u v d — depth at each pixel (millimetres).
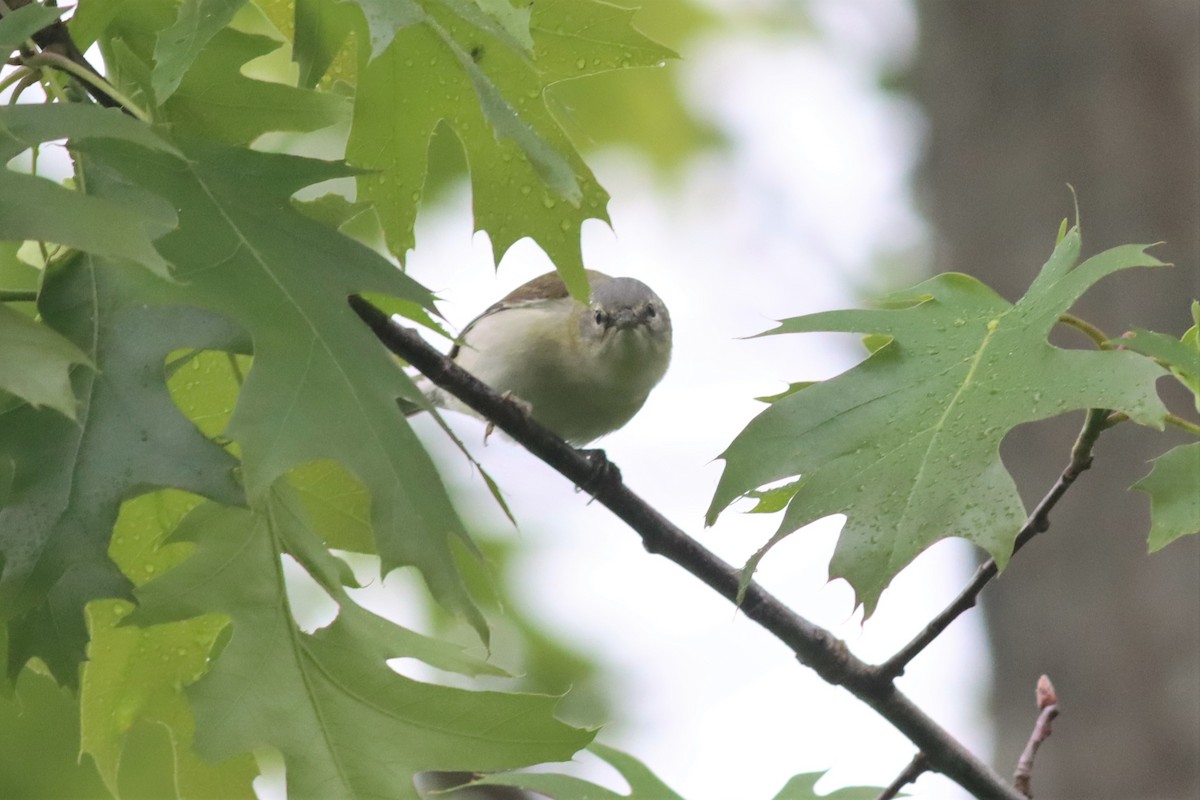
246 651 5875
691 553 8273
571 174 6281
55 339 4316
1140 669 14117
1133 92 15414
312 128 7027
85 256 5359
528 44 6355
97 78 5812
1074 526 14773
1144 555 14375
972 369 6066
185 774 7098
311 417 5113
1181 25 15438
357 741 5906
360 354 5410
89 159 5629
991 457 5645
